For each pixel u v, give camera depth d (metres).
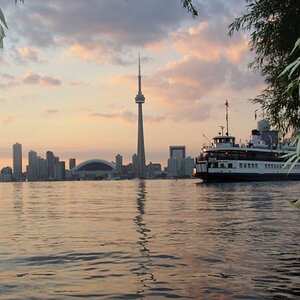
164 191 104.19
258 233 21.03
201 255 14.99
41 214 38.38
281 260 13.71
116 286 10.72
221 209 40.22
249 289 10.15
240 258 14.20
